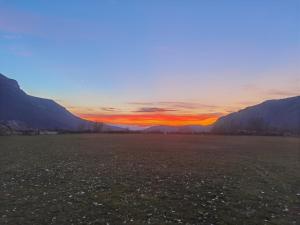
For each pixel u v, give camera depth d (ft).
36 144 199.00
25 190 68.28
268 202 60.64
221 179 84.33
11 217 49.47
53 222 47.24
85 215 50.57
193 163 117.29
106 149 173.47
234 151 170.91
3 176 84.17
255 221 48.91
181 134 449.48
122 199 60.90
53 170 95.61
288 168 107.45
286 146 211.41
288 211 54.75
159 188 71.41
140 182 78.18
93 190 68.59
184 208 55.16
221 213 52.60
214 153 158.51
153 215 50.88
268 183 80.07
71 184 74.95
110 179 81.82
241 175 91.35
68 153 147.84
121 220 48.26
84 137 303.27
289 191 71.10
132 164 112.06
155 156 140.15
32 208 54.44
